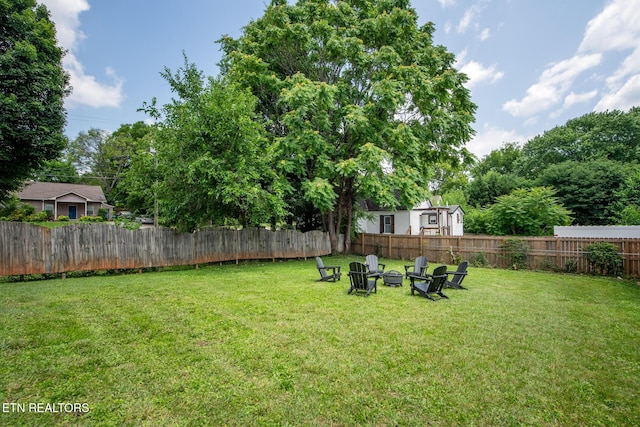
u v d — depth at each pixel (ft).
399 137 43.70
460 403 9.48
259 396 9.75
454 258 45.83
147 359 12.30
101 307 19.84
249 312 18.94
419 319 17.69
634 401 9.73
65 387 10.21
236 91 38.06
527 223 58.13
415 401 9.55
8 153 43.50
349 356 12.63
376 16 49.19
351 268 24.29
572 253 36.14
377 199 44.01
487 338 14.74
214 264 43.62
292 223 63.16
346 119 43.37
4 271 28.66
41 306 19.97
